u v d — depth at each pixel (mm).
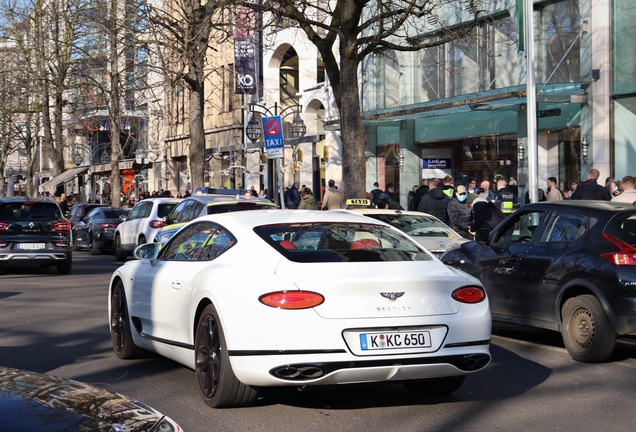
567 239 9219
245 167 37531
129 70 37438
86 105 43312
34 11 39156
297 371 5820
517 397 7055
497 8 24406
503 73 24578
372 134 30781
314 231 6812
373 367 5871
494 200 18438
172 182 49594
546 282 9203
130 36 27266
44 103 41719
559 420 6262
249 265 6340
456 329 6125
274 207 17156
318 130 35375
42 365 8539
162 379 7781
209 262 6879
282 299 5852
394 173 29875
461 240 13859
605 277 8453
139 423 3229
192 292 6836
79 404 3291
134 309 8312
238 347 6008
